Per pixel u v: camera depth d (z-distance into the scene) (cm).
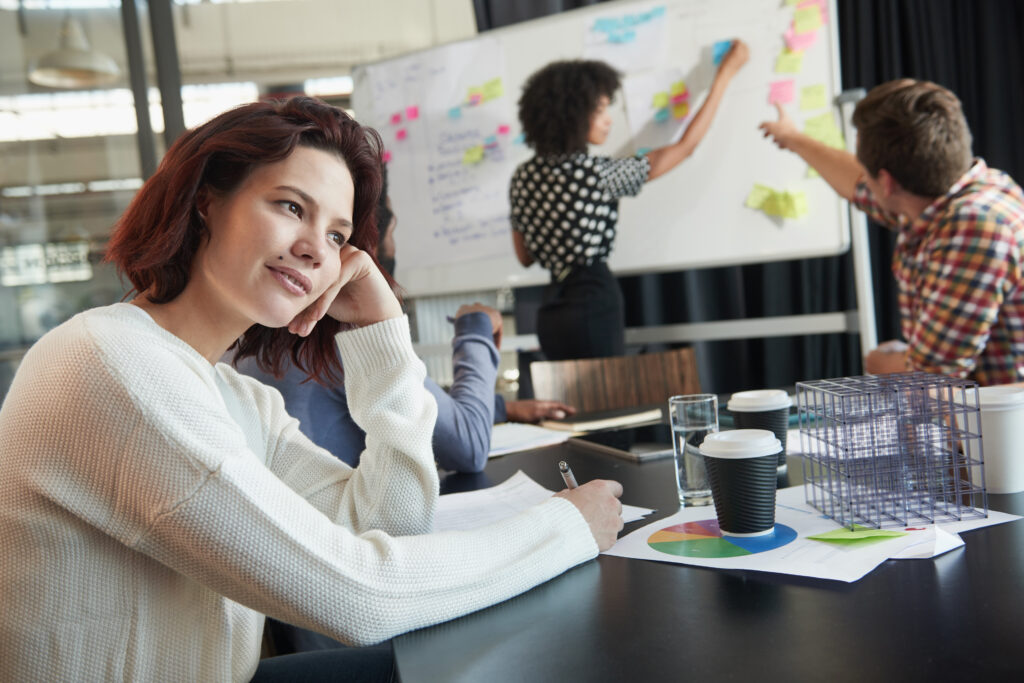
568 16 290
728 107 269
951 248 183
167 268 86
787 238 265
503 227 305
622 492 106
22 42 370
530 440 158
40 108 373
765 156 265
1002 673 54
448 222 315
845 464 87
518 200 299
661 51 277
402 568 75
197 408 75
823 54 255
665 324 330
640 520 99
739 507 86
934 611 65
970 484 90
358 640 73
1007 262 180
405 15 389
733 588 74
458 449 135
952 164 189
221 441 75
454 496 118
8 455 75
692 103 274
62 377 74
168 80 369
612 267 292
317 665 98
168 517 72
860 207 239
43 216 376
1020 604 64
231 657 86
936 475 88
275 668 97
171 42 369
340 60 392
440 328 350
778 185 265
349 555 75
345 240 93
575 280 292
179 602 81
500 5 327
